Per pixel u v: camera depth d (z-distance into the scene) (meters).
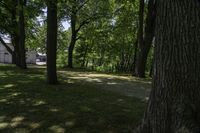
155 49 4.99
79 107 8.23
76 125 6.64
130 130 6.27
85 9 32.84
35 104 8.66
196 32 4.55
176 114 4.55
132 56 42.94
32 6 19.98
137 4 25.56
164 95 4.74
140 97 10.41
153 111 4.88
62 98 9.57
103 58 46.72
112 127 6.49
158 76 4.86
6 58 55.47
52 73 13.05
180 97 4.60
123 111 7.81
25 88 11.61
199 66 4.58
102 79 17.48
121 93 11.33
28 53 56.75
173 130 4.52
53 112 7.71
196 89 4.59
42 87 11.94
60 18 31.45
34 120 7.05
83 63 47.12
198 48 4.56
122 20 31.55
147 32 20.67
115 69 46.12
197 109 4.55
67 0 14.14
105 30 35.38
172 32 4.67
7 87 11.92
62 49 48.09
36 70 22.84
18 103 8.82
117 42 39.72
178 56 4.63
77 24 34.28
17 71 21.16
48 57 13.00
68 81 14.91
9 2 19.58
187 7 4.56
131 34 34.16
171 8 4.67
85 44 44.97
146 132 4.96
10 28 27.75
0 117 7.34
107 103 8.86
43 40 48.47
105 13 32.62
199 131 4.29
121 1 25.39
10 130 6.43
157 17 4.95
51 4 12.22
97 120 6.97
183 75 4.61
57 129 6.43
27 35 35.62
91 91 11.27
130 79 18.47
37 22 34.62
